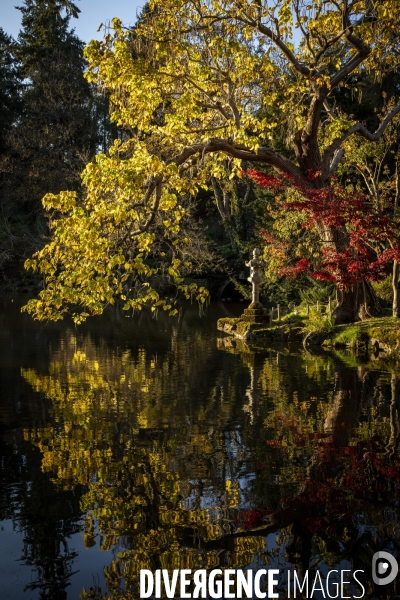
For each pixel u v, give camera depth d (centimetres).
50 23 3997
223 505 511
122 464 612
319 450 650
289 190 1798
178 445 675
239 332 1761
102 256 739
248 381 1045
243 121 1243
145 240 781
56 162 3484
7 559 433
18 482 565
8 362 1271
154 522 484
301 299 2341
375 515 489
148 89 1120
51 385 1020
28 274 3603
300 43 1694
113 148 851
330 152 1655
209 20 1342
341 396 913
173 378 1083
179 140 1335
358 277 1413
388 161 2209
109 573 415
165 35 1209
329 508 502
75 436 713
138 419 789
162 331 1889
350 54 1912
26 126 3644
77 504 516
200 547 445
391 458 623
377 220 1365
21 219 3662
